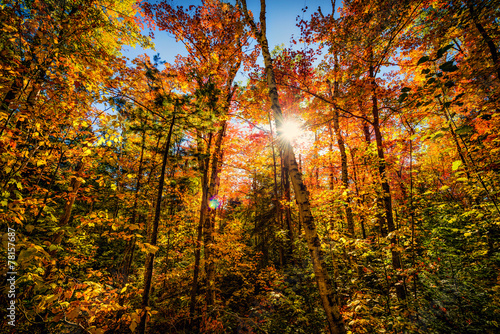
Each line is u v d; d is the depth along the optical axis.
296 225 14.07
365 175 10.06
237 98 10.33
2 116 2.81
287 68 10.78
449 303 5.14
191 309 6.58
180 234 8.90
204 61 8.54
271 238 12.11
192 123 4.73
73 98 3.96
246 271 10.38
